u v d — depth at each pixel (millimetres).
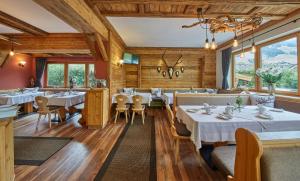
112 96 5660
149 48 8023
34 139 3707
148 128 4609
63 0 2484
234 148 2072
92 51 5238
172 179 2301
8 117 1689
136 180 2268
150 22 4711
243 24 3061
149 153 3070
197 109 3092
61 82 8969
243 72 6262
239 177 1323
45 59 8711
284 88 4523
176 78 8211
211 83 8023
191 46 7879
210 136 2305
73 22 3490
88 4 3475
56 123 5016
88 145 3402
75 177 2316
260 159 1128
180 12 4035
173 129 2771
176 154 2748
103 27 4684
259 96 4305
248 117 2543
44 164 2652
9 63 7180
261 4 3361
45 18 4324
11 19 4219
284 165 1110
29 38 5855
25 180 2244
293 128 2363
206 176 2377
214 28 3219
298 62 4066
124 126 4785
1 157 1644
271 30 4613
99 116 4559
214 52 7992
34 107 6555
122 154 3014
